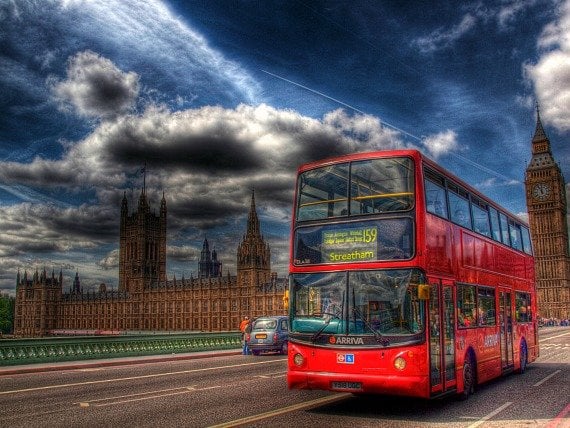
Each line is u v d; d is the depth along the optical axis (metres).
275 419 12.13
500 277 19.55
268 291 174.62
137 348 33.00
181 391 16.62
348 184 13.44
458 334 14.63
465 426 11.41
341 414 12.86
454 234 15.09
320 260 13.25
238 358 32.03
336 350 12.55
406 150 13.23
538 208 198.62
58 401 14.75
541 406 13.90
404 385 11.84
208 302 193.50
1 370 23.69
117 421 11.84
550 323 142.25
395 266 12.45
